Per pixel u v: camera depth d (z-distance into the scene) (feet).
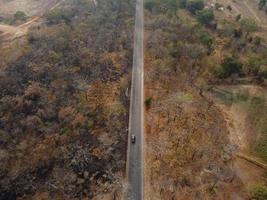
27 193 230.89
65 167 239.71
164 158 234.58
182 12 484.33
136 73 338.54
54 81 313.12
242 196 196.34
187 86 308.19
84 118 276.21
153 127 267.18
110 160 237.25
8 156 252.83
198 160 225.56
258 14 495.82
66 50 357.41
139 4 510.99
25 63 329.31
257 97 287.69
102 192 217.77
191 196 203.10
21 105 289.12
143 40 402.11
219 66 320.50
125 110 286.66
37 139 265.54
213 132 247.70
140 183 220.84
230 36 402.52
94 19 437.58
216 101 284.61
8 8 530.68
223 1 535.19
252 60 326.85
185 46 359.66
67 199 218.79
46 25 427.74
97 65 343.05
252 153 228.22
